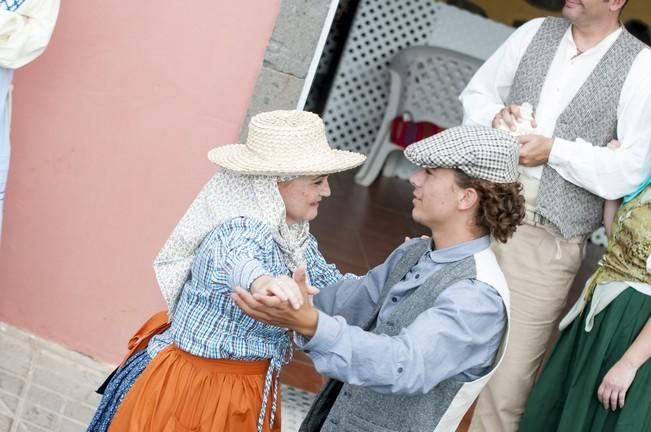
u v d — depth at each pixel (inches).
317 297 158.9
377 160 461.7
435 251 141.2
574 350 191.5
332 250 347.6
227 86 208.8
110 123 215.5
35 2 193.6
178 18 208.7
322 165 147.2
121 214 218.4
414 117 463.8
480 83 210.5
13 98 217.9
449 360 130.3
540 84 198.7
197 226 150.7
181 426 149.6
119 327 222.8
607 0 189.2
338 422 143.2
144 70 211.9
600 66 193.6
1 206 205.3
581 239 201.5
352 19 487.8
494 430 203.3
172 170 214.5
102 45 213.0
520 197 138.6
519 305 200.1
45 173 220.1
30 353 226.1
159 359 152.7
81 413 225.5
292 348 160.1
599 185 191.5
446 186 138.5
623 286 183.0
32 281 224.8
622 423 178.2
